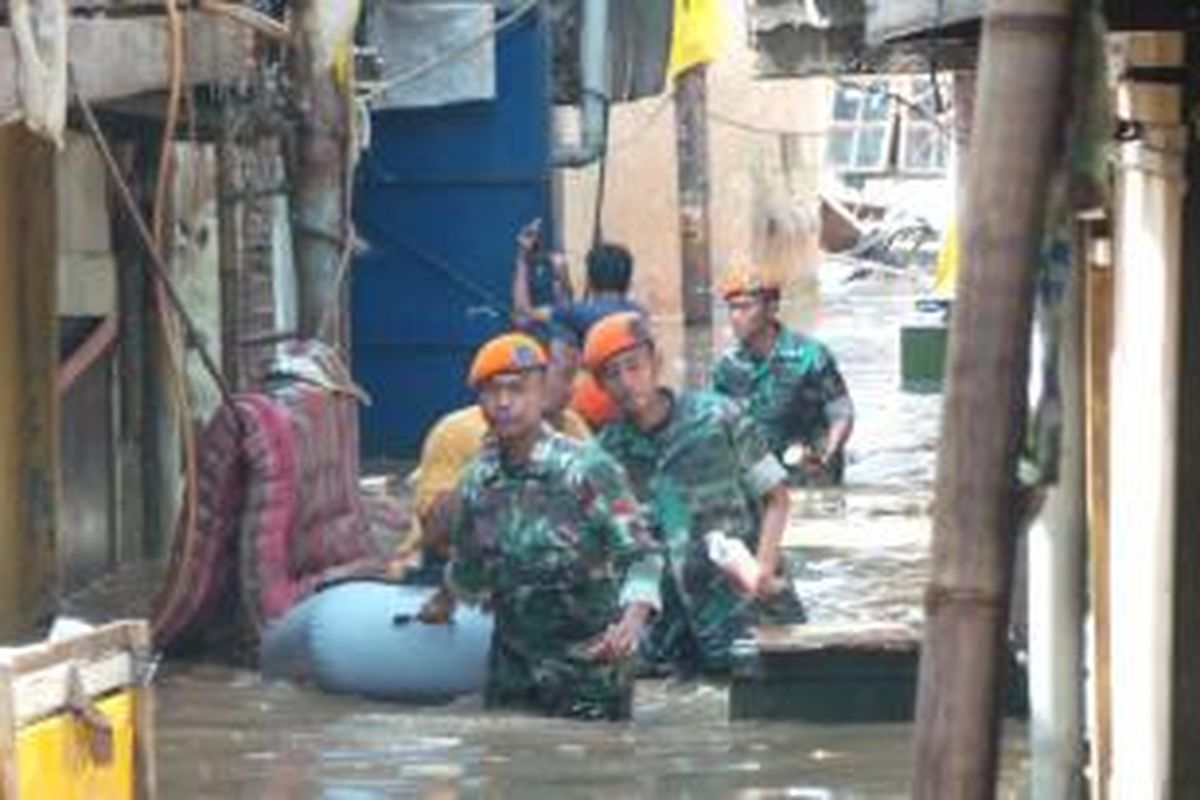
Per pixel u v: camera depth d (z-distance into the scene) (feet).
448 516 63.21
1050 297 26.81
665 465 58.95
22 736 30.81
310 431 66.85
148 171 77.41
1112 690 39.19
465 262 103.35
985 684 21.07
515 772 51.11
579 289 159.63
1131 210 36.83
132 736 34.30
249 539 64.03
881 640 54.60
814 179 221.87
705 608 58.95
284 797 49.39
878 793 49.01
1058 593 40.42
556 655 55.57
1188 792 34.17
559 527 54.90
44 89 47.01
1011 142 20.90
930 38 33.58
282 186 81.56
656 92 113.19
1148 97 34.65
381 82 95.35
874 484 91.20
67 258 72.79
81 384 73.87
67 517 72.38
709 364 132.16
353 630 58.44
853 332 172.96
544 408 56.49
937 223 241.14
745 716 54.95
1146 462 35.42
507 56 103.09
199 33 63.82
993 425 20.95
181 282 80.74
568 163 108.99
